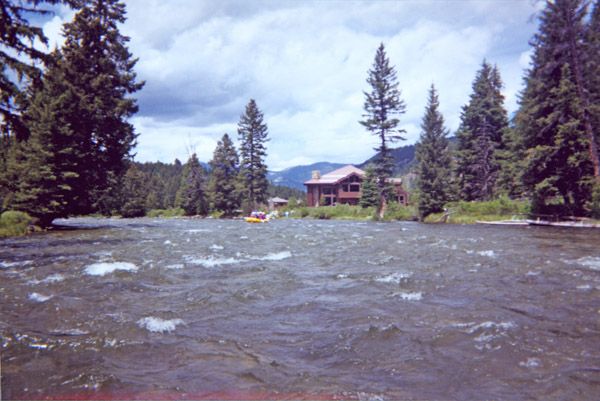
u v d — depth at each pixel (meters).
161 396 3.28
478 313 5.69
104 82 29.89
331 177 69.62
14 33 15.45
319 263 10.41
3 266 10.23
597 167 24.41
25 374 3.73
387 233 21.41
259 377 3.66
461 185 45.12
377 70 44.84
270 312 5.87
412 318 5.48
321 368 3.87
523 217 29.72
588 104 24.80
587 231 20.80
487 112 44.19
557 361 3.99
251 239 17.97
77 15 29.81
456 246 14.24
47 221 28.08
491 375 3.68
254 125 65.94
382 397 3.25
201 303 6.39
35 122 26.00
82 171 29.06
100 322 5.38
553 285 7.48
